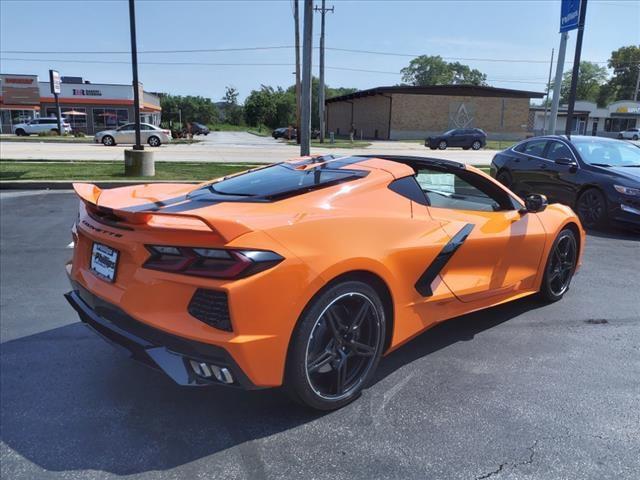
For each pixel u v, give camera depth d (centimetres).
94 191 319
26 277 529
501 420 273
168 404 291
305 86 1288
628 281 520
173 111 10075
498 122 4872
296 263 244
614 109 6600
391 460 241
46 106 5028
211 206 284
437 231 323
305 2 1242
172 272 240
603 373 327
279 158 2088
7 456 245
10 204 944
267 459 242
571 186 819
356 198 303
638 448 250
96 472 234
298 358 252
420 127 4741
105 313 274
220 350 231
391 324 302
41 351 358
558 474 231
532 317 419
